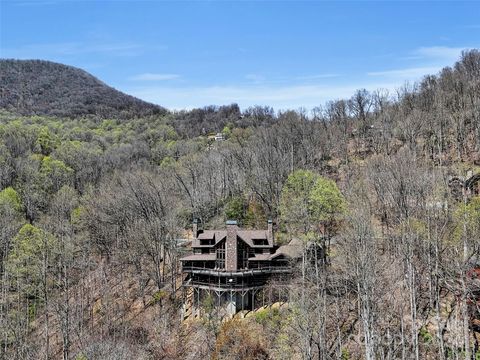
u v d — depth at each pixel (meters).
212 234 74.88
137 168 132.00
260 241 73.56
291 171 98.88
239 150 123.75
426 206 59.62
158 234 82.19
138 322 72.62
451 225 56.69
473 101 116.69
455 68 164.62
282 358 55.72
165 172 118.69
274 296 69.31
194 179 101.06
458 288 49.03
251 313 67.44
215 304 70.38
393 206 68.56
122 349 59.94
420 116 115.00
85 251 89.44
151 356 64.50
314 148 118.56
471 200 63.25
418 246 57.50
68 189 115.25
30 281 76.12
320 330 52.22
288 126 131.00
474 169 86.50
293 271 69.12
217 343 60.88
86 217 94.81
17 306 76.44
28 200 110.06
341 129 134.25
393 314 55.12
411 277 51.00
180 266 83.62
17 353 64.69
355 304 61.06
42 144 150.88
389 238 64.25
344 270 58.91
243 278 68.94
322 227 72.94
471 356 47.81
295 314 56.03
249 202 97.69
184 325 69.44
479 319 51.44
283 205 77.94
